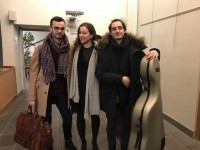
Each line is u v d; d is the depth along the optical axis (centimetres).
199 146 249
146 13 412
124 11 499
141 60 174
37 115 195
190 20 277
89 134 276
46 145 183
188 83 284
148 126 170
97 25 495
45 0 464
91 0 486
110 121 195
